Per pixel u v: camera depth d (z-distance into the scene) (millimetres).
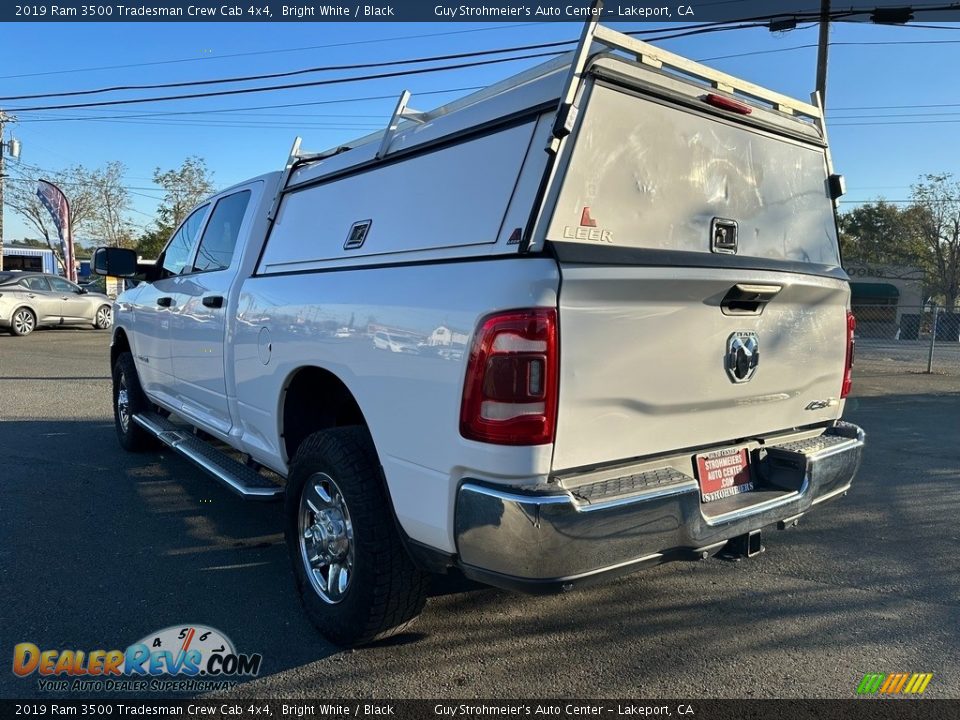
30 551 4266
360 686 2922
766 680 2988
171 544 4414
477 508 2438
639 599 3750
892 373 14039
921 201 46375
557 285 2365
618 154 2734
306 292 3451
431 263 2812
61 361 13430
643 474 2734
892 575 4082
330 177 3764
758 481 3316
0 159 29266
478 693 2883
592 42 2588
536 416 2363
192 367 4805
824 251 3752
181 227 5570
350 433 3125
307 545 3389
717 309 2889
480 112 2896
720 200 3166
